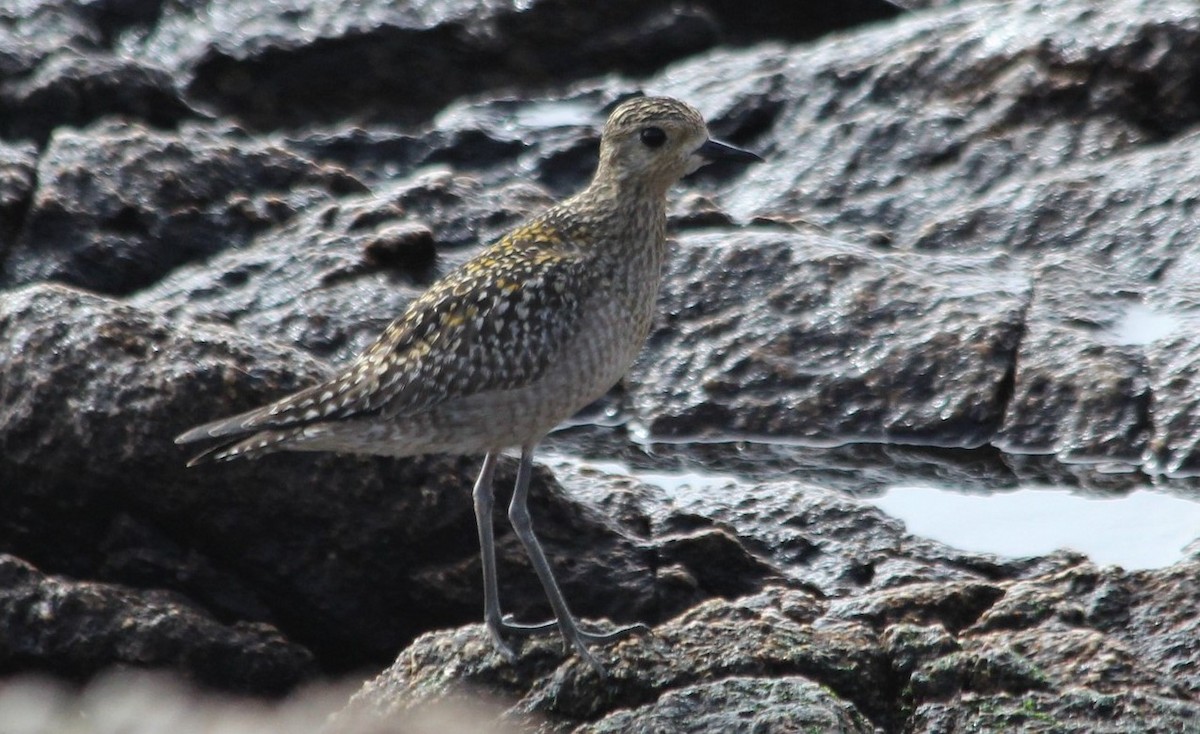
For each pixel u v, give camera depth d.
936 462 14.55
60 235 16.67
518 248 9.92
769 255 16.11
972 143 18.86
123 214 16.86
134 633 10.90
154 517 11.38
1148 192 17.02
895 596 10.34
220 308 15.85
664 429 15.28
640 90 21.42
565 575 11.38
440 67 22.20
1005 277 16.19
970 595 10.31
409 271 16.34
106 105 18.91
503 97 22.02
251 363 11.50
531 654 9.38
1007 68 19.25
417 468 11.38
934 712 8.88
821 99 20.03
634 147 10.02
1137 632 10.26
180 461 11.21
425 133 20.23
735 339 15.63
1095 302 15.60
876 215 18.52
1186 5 18.81
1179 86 18.41
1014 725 8.69
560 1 22.31
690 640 9.31
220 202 17.22
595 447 15.12
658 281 10.30
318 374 11.61
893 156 19.08
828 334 15.50
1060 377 14.73
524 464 9.98
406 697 9.34
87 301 11.85
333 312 15.69
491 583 9.66
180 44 22.56
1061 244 16.98
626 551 11.59
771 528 12.38
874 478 14.29
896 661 9.23
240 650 11.01
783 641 9.27
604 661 9.15
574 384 9.82
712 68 21.28
